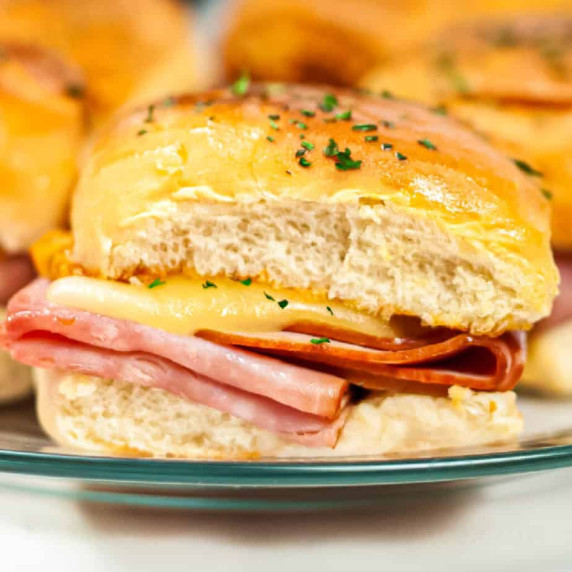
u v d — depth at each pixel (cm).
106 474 15
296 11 34
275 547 16
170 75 31
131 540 16
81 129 23
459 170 16
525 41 26
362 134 17
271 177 16
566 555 16
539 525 17
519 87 23
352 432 17
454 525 17
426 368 17
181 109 18
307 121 17
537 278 16
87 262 17
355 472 15
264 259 17
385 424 17
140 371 17
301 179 16
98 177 17
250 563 16
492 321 16
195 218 17
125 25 31
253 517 17
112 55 29
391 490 16
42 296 17
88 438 17
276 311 17
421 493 17
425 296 16
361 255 17
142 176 17
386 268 17
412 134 17
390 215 16
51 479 16
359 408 17
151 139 17
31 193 22
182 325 17
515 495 17
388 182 16
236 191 16
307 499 16
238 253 17
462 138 17
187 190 16
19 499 17
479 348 17
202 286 17
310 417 17
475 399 17
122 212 17
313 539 16
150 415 17
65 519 17
